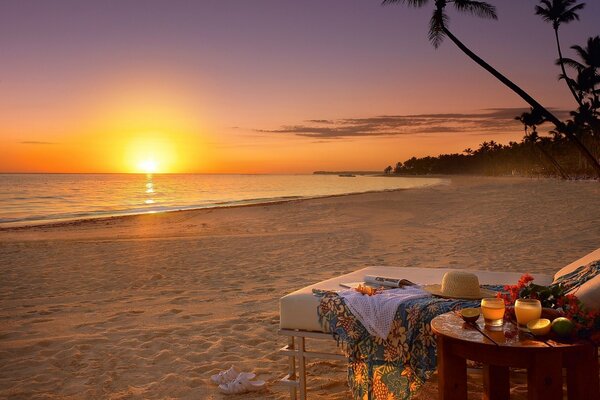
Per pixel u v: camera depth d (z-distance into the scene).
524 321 2.65
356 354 3.40
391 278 3.98
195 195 53.81
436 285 3.79
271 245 12.99
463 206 24.58
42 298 7.62
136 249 12.90
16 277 9.44
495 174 160.88
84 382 4.22
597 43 26.59
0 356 4.90
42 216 27.22
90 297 7.60
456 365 2.62
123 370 4.45
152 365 4.56
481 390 3.80
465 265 9.39
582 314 2.57
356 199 34.78
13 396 3.98
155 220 22.39
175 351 4.89
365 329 3.39
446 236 13.77
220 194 56.25
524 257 9.94
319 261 10.39
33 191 63.72
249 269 9.62
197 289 7.93
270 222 20.08
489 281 4.20
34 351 5.03
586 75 27.12
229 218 22.31
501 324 2.72
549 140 92.44
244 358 4.68
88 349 5.02
